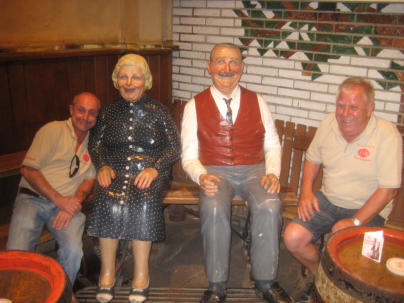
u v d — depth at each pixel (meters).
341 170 2.47
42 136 2.45
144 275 2.45
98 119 2.65
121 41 3.79
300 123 3.38
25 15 3.10
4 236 2.61
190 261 3.09
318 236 2.52
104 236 2.38
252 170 2.72
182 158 2.72
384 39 2.86
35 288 1.65
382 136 2.32
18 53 3.03
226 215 2.39
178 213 3.66
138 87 2.52
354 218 2.34
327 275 1.82
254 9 3.40
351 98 2.24
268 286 2.45
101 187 2.44
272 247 2.39
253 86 3.56
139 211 2.39
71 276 2.38
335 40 3.06
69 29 3.40
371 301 1.64
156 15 3.81
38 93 3.24
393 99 2.92
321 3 3.05
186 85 4.01
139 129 2.59
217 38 3.68
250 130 2.70
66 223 2.41
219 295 2.42
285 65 3.35
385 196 2.30
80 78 3.51
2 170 2.73
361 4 2.89
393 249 1.98
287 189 3.04
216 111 2.67
